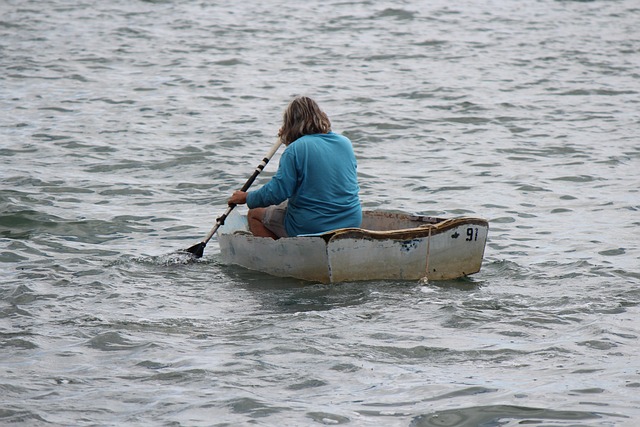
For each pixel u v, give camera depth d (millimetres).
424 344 21844
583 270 28359
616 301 25094
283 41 79688
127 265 29219
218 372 20234
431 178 41781
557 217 35500
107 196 38500
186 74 66375
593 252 30703
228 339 22375
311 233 28656
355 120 53531
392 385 19516
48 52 72812
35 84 62156
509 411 18125
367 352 21359
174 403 18672
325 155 28562
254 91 61375
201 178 41938
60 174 41625
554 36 84062
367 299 25641
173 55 73000
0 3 95750
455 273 28203
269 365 20641
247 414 18156
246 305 25297
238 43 78438
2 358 21125
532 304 24906
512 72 68312
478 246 28234
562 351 21281
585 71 68938
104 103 57312
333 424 17703
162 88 61938
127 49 74938
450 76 66625
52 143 47406
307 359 20969
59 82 62969
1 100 57375
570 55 75125
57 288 26594
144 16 90688
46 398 18938
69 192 38781
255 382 19719
